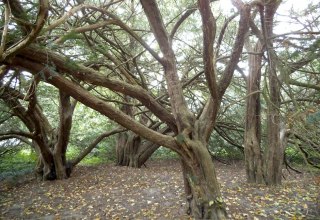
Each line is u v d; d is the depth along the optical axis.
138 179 9.80
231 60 5.90
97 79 5.51
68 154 16.41
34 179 10.84
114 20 5.60
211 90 5.57
